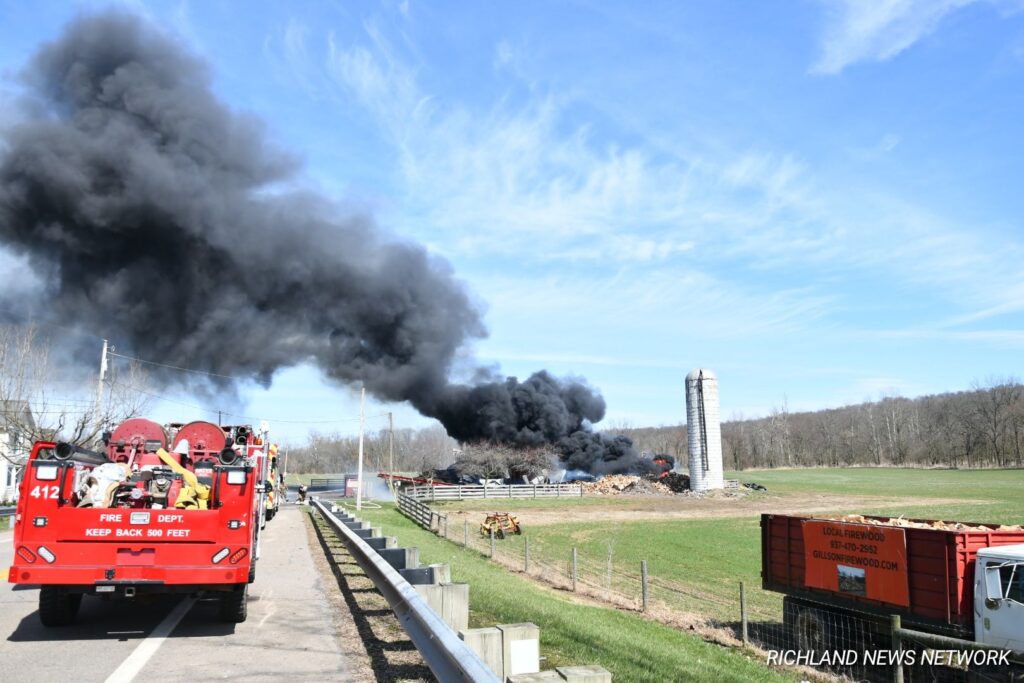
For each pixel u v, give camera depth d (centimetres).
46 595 805
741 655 1308
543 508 4950
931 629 1137
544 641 811
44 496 753
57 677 611
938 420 12025
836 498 5953
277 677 616
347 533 1403
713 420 6450
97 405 3231
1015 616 1016
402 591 653
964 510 4812
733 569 2631
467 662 423
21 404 3481
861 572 1263
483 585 1341
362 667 654
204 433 1098
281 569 1353
